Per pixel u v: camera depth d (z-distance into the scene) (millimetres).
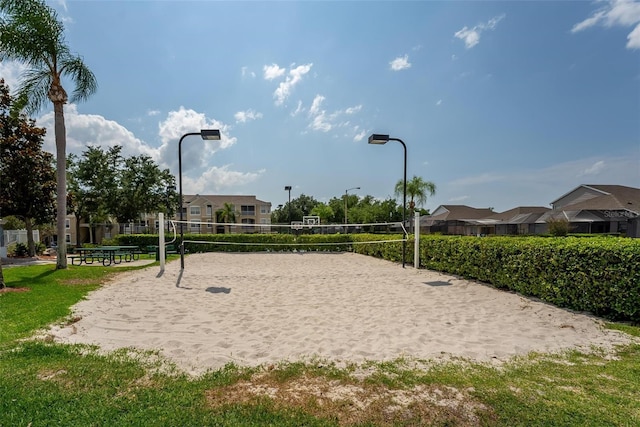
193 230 49969
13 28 8938
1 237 16391
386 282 8289
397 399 2666
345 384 2928
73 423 2332
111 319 5043
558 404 2555
